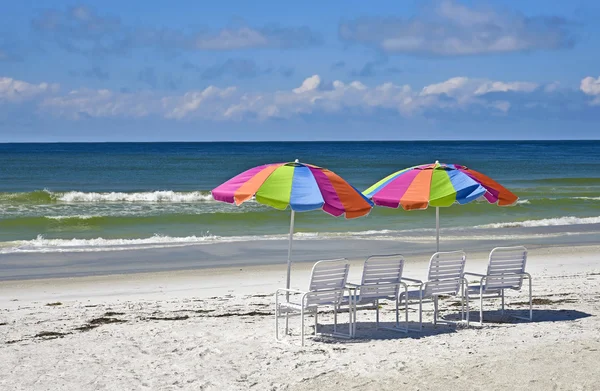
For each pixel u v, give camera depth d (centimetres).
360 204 860
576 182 5559
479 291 1007
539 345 852
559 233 2473
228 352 847
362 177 6266
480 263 1795
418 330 964
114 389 705
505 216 3041
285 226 2650
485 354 812
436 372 739
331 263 884
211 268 1731
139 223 2695
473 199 946
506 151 14575
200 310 1181
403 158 10506
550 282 1443
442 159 10312
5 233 2431
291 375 741
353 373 743
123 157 10138
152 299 1320
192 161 8962
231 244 2150
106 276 1612
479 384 694
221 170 7006
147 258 1897
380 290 941
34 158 9581
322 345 873
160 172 6688
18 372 770
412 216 2991
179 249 2050
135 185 5197
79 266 1772
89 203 3406
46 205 3288
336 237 2319
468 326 989
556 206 3434
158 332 976
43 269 1730
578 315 1064
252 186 847
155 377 745
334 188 867
